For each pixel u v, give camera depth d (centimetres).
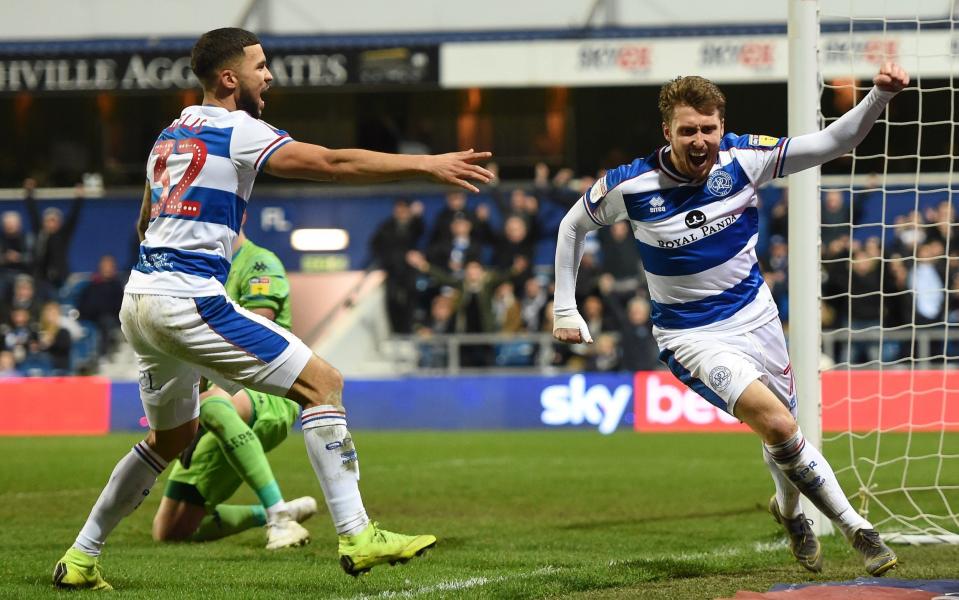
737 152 1686
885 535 2230
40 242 6619
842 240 5681
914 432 5197
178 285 1538
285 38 6900
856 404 5166
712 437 5150
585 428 5638
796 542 1808
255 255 2230
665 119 1667
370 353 6600
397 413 5812
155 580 1792
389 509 2884
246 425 2194
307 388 1553
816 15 2208
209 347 1538
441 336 5912
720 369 1644
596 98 7125
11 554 2125
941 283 5588
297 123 7262
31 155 7412
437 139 7238
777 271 5741
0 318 6388
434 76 6444
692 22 6712
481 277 5953
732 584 1717
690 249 1686
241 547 2227
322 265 7125
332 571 1884
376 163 1494
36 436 5600
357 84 6456
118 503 1709
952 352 5603
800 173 2172
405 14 6950
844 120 1655
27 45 6956
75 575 1692
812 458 1634
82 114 7381
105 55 6469
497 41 6431
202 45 1591
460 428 5769
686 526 2538
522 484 3431
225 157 1545
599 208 1738
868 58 5816
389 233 6334
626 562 1933
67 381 5844
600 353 5756
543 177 6353
